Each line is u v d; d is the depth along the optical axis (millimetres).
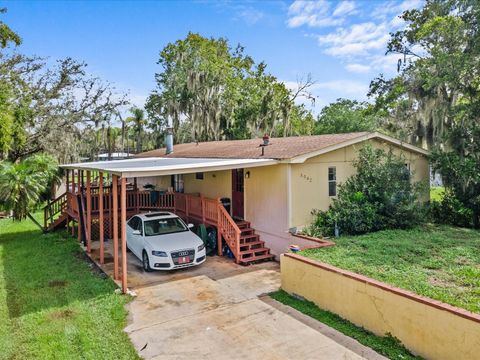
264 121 33281
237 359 5805
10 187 15898
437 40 16656
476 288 6262
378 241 9844
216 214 12172
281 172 11430
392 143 13547
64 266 11125
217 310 7746
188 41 35781
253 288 9023
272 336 6500
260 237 12453
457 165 13023
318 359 5695
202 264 11188
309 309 7551
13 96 24797
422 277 6855
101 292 8891
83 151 36094
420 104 17703
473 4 14555
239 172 13508
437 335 5293
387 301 6090
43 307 7973
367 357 5676
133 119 45219
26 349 6227
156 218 11906
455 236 10602
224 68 32781
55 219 18062
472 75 14711
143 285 9414
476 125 13586
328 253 8688
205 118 31203
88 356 5906
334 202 12039
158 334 6711
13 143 24984
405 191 11914
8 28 22812
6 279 9969
